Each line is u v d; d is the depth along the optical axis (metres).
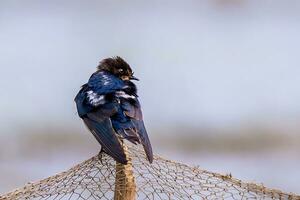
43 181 8.80
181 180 8.74
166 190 8.68
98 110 9.97
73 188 8.79
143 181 8.77
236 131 17.97
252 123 18.59
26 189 8.76
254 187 8.65
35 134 17.05
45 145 16.72
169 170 8.82
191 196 8.68
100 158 9.15
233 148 17.20
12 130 17.38
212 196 8.76
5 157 16.27
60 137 17.11
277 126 18.34
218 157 17.05
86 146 17.00
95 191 8.95
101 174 8.91
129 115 9.89
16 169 15.66
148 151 8.95
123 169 8.71
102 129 9.65
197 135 18.14
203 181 8.78
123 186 8.66
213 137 17.89
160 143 17.72
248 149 17.22
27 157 16.33
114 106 9.92
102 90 10.25
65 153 16.78
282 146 17.50
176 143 17.72
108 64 10.85
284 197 8.62
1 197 8.72
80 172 8.88
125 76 10.76
